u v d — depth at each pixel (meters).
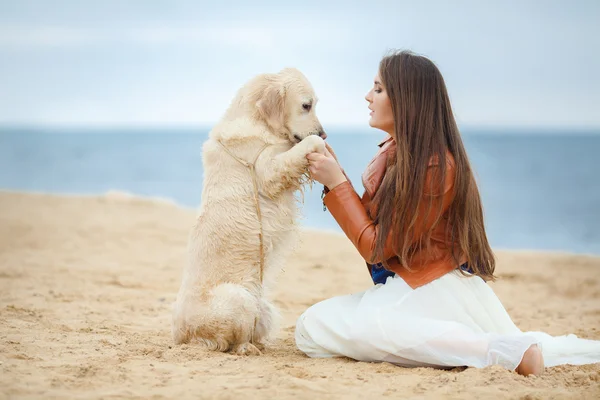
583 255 12.55
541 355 4.37
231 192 5.17
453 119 4.70
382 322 4.52
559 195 38.81
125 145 112.38
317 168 4.79
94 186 44.00
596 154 82.31
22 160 69.44
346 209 4.69
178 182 47.25
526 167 60.94
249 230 5.13
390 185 4.56
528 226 27.22
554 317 7.53
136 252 11.43
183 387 4.03
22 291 7.85
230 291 4.97
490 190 41.59
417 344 4.44
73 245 11.75
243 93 5.52
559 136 188.75
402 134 4.55
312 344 4.93
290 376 4.24
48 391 3.88
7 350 4.77
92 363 4.52
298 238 5.50
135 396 3.85
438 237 4.63
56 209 15.85
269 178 5.13
